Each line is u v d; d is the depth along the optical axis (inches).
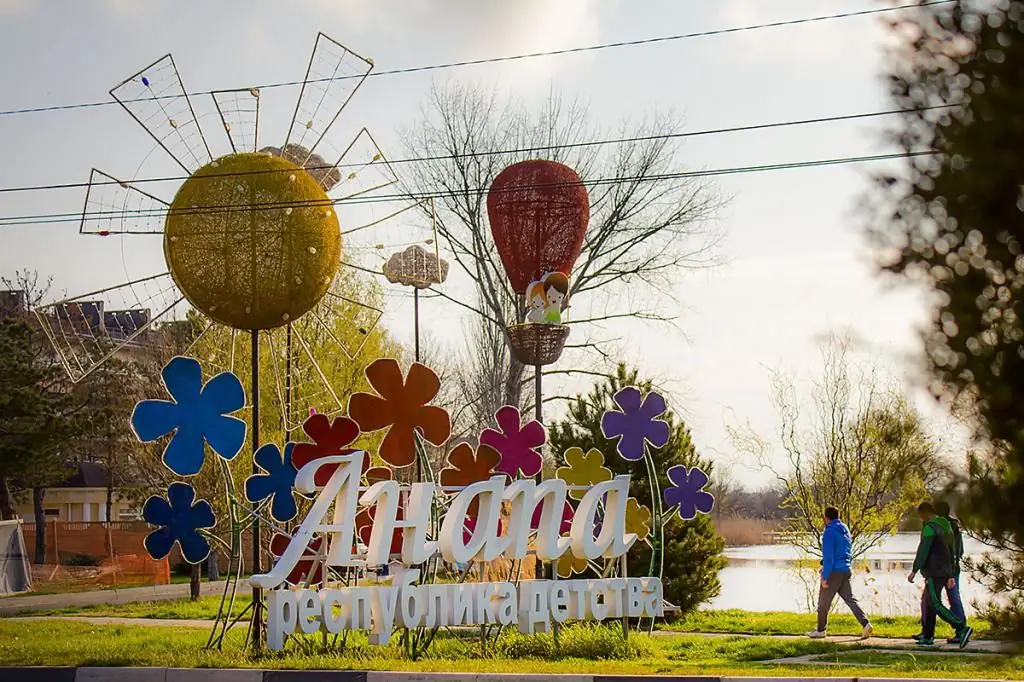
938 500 237.0
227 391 629.9
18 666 579.2
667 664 562.6
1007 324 226.2
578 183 847.1
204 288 641.0
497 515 627.5
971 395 230.1
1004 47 232.7
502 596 622.5
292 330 788.6
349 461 599.8
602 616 647.8
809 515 968.9
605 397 883.4
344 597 592.1
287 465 651.5
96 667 563.5
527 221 836.6
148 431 607.8
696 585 828.6
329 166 717.3
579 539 649.6
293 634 618.2
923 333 235.3
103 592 1280.8
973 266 229.6
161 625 826.2
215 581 1537.9
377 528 605.3
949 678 500.1
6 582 1338.6
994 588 250.2
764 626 746.2
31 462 1503.4
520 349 832.3
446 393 1923.0
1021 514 225.8
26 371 1515.7
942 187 232.7
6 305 1804.9
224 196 642.8
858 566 949.8
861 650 611.5
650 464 701.9
